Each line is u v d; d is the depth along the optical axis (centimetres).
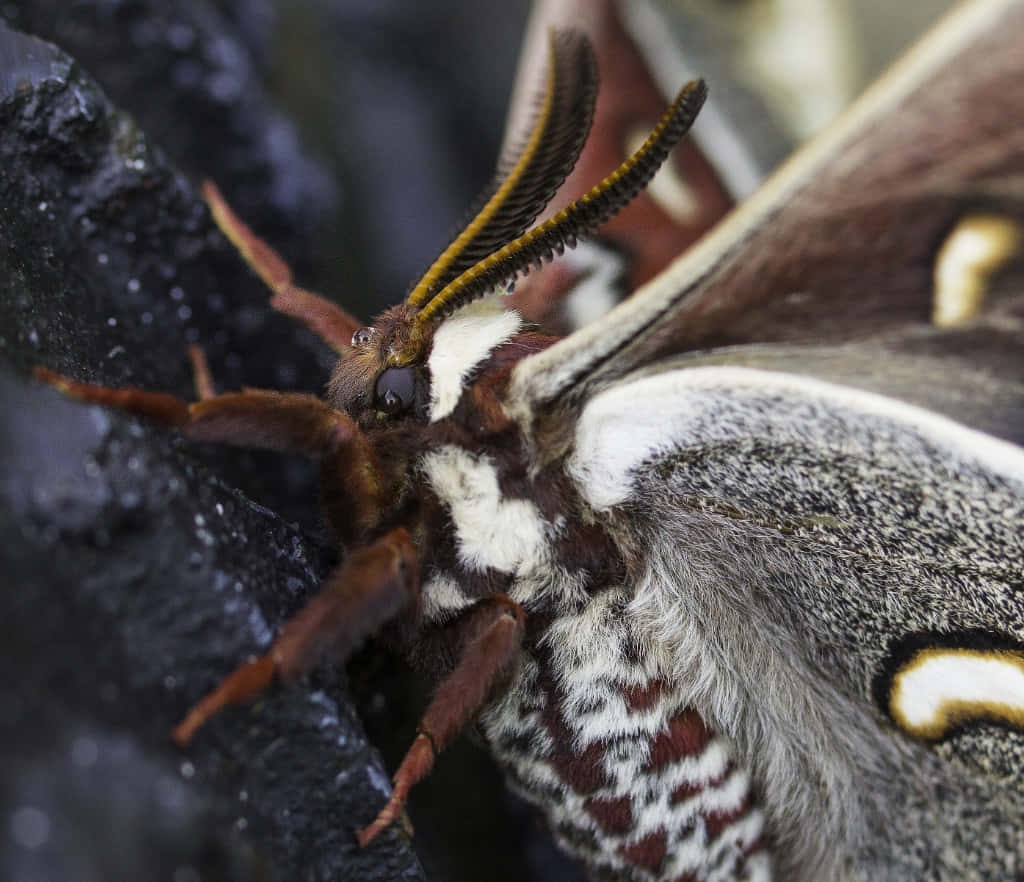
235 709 14
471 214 15
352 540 15
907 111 15
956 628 15
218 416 14
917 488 15
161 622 14
